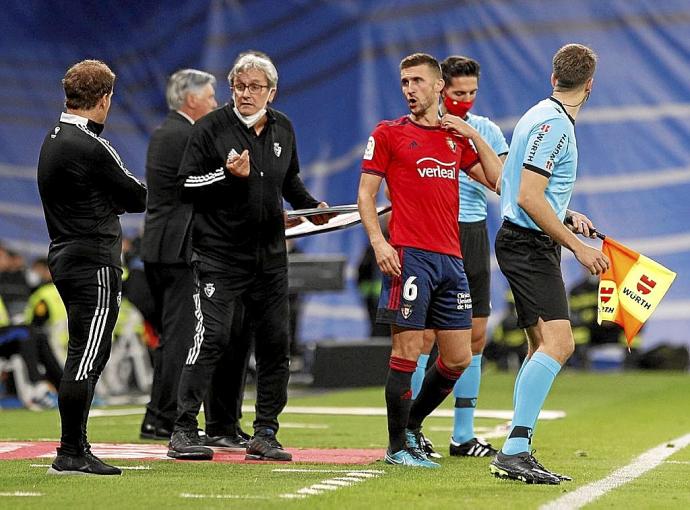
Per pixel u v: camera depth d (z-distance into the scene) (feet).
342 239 220.02
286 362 82.58
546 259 71.61
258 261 82.02
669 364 211.20
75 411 69.67
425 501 60.39
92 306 70.08
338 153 226.58
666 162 216.33
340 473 72.54
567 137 70.59
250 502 59.06
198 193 81.35
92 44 242.58
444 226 77.71
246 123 81.61
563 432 107.24
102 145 69.82
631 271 71.87
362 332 217.56
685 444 96.17
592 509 58.70
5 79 238.27
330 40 229.86
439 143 77.82
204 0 239.09
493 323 215.31
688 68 217.77
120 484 65.87
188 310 97.40
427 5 225.15
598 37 220.02
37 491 62.90
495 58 222.07
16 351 143.43
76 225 69.97
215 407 91.45
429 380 82.33
